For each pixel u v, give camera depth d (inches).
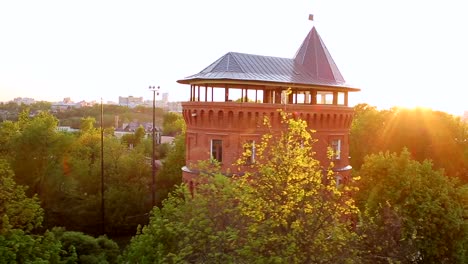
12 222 1157.7
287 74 1561.3
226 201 884.0
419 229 1218.6
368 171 1464.1
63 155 2381.9
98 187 2330.2
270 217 742.5
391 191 1338.6
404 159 1406.3
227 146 1389.0
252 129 1390.3
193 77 1471.5
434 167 2347.4
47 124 2346.2
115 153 2444.6
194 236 858.8
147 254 1014.4
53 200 2235.5
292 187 753.6
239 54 1544.0
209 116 1418.6
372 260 907.4
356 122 2883.9
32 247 1069.1
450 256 1268.5
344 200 821.9
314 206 754.8
